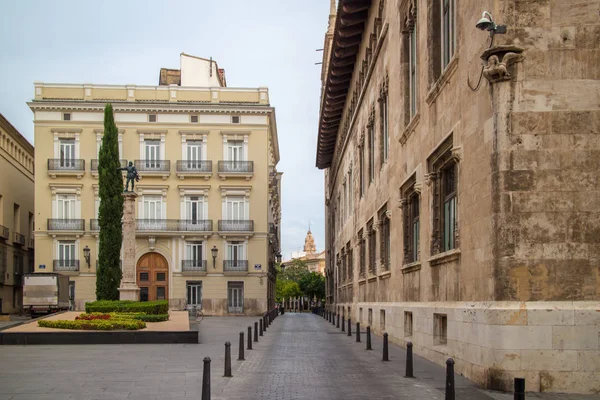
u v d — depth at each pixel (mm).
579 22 11961
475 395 11047
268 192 59688
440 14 17375
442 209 16719
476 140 13125
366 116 31703
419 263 18375
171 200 57469
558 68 11922
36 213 56469
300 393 11898
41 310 46719
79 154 56938
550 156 11812
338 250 52000
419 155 18656
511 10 12000
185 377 14234
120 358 18281
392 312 22922
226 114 58125
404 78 21328
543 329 11406
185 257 57500
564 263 11633
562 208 11727
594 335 11352
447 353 14805
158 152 57688
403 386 12539
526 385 11344
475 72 13211
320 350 20516
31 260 65188
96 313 28656
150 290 57188
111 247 46688
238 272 57125
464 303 13648
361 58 33500
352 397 11406
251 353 19578
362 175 34094
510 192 11797
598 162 11781
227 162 57719
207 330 32625
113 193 47250
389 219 24594
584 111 11852
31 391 12414
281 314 71438
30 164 66188
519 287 11625
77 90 57375
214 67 64125
